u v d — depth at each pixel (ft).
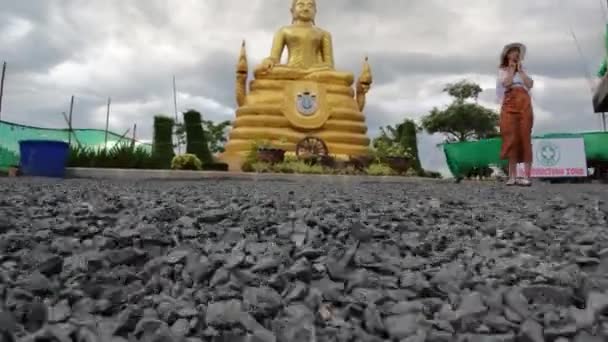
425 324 10.14
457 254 16.02
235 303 10.82
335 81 117.50
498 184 62.28
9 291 11.26
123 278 12.75
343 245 16.48
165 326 9.93
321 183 63.93
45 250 14.84
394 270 13.75
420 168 107.65
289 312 10.84
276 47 120.57
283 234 17.51
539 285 11.85
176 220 19.77
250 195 33.94
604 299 10.87
